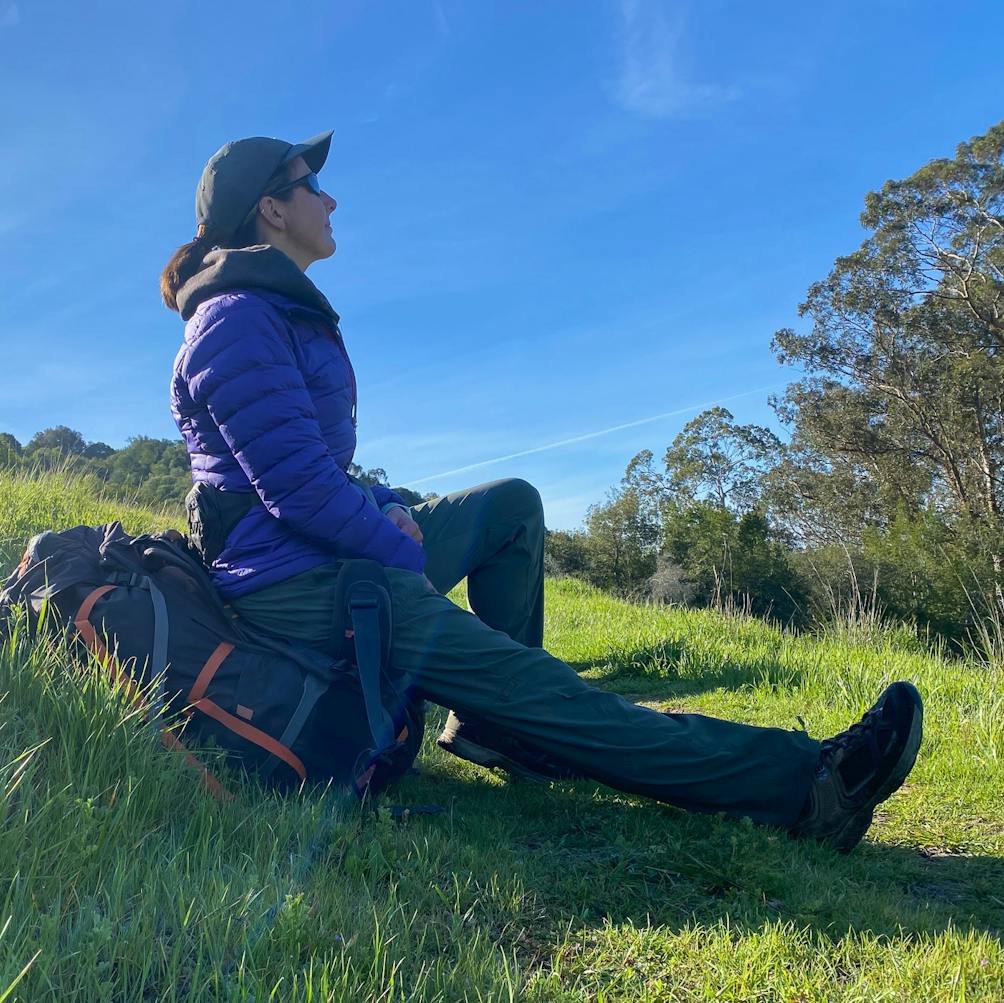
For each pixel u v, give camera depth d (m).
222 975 1.34
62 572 2.39
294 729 2.22
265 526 2.39
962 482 43.44
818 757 2.34
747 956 1.66
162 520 9.28
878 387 44.91
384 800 2.42
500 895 1.87
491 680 2.32
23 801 1.63
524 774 2.89
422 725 2.57
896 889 2.12
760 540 40.00
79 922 1.37
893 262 42.72
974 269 41.69
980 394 41.09
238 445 2.31
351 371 2.66
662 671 5.74
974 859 2.40
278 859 1.87
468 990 1.43
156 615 2.29
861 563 31.02
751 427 66.50
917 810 2.80
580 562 67.75
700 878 2.06
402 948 1.53
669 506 49.06
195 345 2.35
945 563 27.39
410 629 2.35
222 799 2.06
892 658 5.50
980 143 41.00
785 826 2.33
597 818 2.51
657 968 1.64
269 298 2.40
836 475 48.44
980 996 1.54
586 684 2.38
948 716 3.89
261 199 2.67
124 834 1.75
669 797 2.34
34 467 10.00
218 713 2.23
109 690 2.12
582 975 1.60
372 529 2.38
